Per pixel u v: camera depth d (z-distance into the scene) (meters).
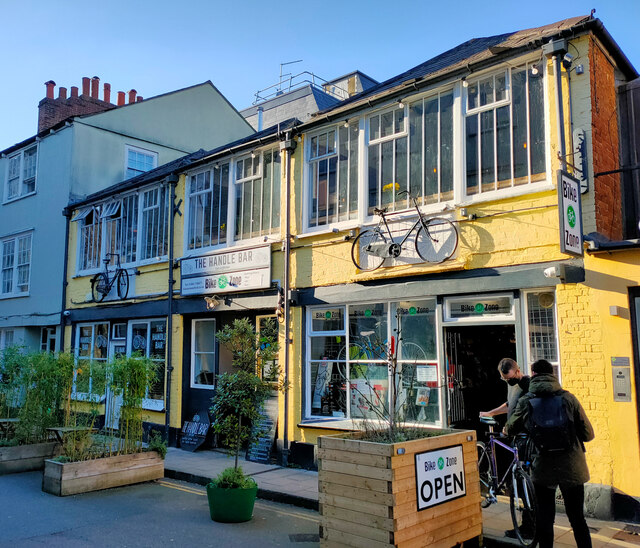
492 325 8.40
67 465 8.22
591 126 7.26
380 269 9.15
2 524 6.75
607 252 6.84
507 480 6.60
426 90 8.95
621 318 6.73
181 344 12.57
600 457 6.73
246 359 7.49
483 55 8.56
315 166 10.62
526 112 7.98
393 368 7.52
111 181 17.50
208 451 11.58
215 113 20.69
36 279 17.38
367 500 5.20
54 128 17.45
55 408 10.23
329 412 9.78
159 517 7.09
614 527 6.32
